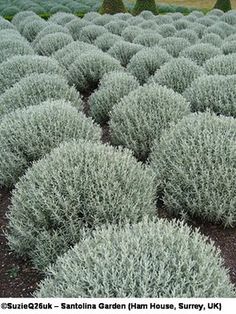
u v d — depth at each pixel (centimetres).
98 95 642
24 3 2486
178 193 371
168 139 423
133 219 319
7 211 410
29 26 1476
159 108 505
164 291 218
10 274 334
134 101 523
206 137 395
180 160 380
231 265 334
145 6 2011
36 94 600
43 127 456
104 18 1609
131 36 1293
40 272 317
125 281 219
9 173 438
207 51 930
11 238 334
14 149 446
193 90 611
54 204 313
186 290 224
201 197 367
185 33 1272
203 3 3225
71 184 324
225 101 573
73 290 226
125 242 249
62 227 323
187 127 422
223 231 371
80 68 802
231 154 368
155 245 247
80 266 239
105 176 330
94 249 246
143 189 343
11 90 607
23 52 974
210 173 367
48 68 758
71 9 2402
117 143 521
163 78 709
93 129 484
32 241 324
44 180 326
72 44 1015
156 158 416
